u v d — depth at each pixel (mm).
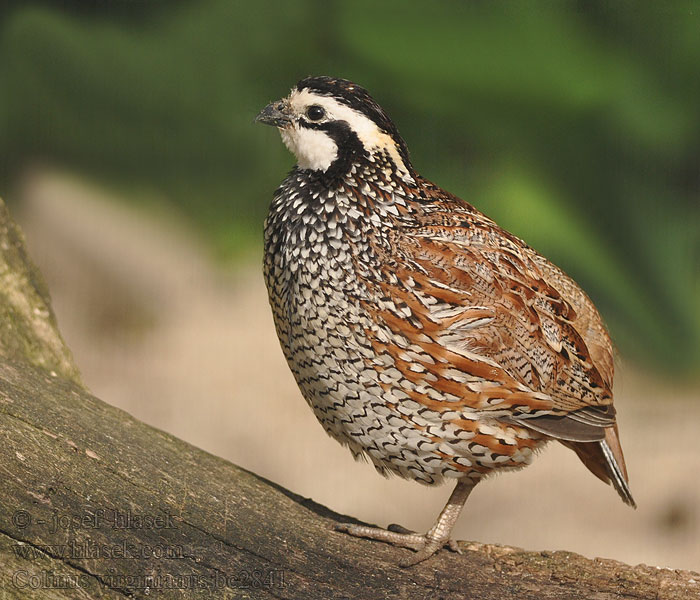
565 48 13648
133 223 14867
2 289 7637
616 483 6945
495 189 13766
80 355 13242
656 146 13773
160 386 12898
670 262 13539
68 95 14844
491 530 11164
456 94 13883
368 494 11680
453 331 6227
